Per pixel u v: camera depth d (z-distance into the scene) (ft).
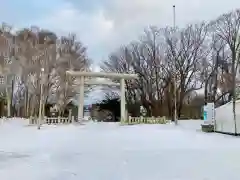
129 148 49.60
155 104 182.39
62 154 42.57
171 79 175.11
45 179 26.68
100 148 49.49
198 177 27.25
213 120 95.25
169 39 178.19
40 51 160.35
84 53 180.14
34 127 110.01
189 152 44.57
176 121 133.90
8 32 166.20
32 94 162.81
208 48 180.04
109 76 138.00
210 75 172.96
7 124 120.16
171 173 29.12
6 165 33.99
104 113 181.06
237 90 155.74
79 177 27.58
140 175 28.32
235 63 161.17
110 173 29.32
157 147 51.19
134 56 186.09
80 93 135.54
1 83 163.63
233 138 70.49
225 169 30.76
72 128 106.22
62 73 161.07
